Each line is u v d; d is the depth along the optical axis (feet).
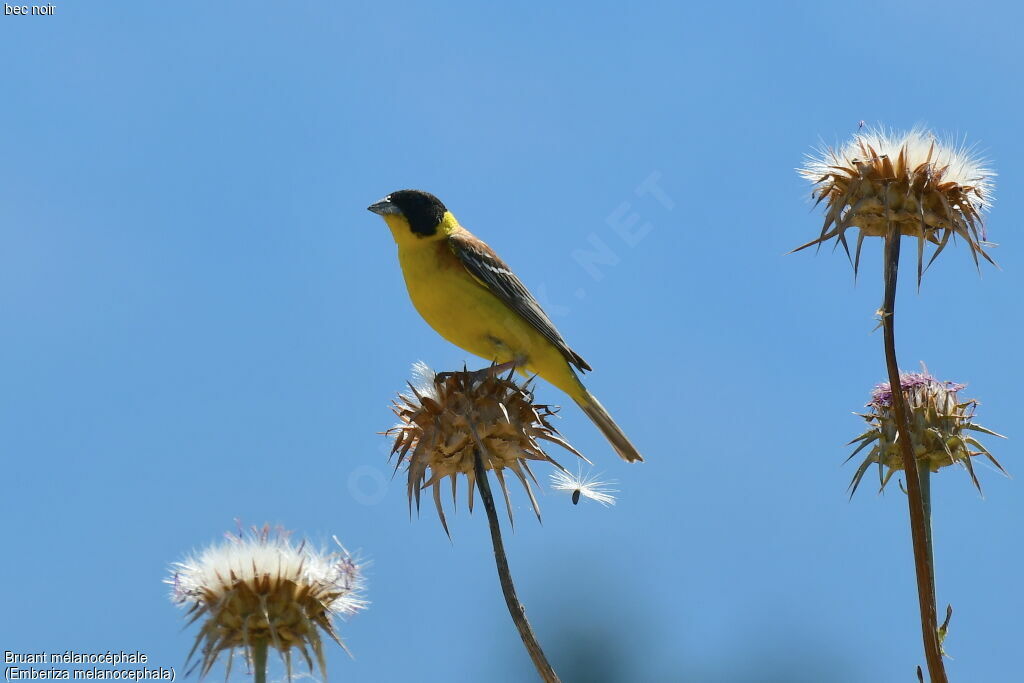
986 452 36.42
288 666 28.53
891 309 31.22
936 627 29.09
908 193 32.24
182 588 28.60
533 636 31.09
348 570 29.17
